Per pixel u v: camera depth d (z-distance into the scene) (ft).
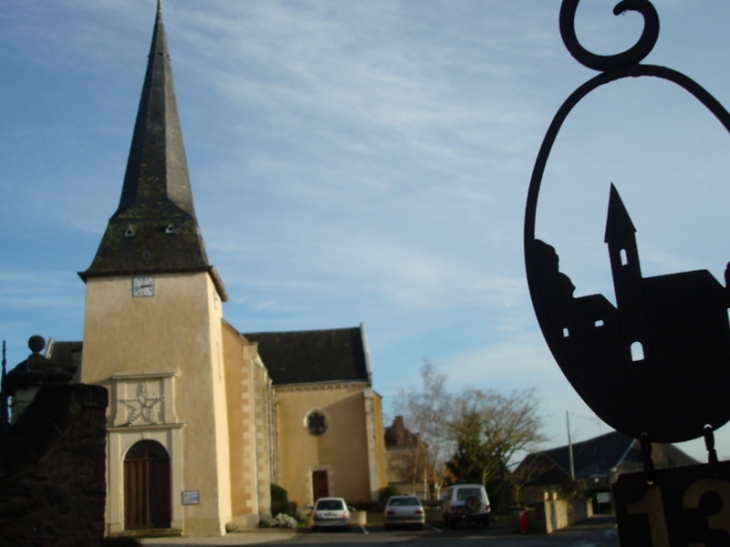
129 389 93.04
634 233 9.80
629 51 10.00
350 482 141.69
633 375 9.52
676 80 9.80
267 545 75.00
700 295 9.44
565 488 122.62
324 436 143.64
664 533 9.09
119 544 50.70
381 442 148.25
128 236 98.94
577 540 67.92
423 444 166.50
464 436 147.33
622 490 9.33
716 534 8.92
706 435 9.23
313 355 154.61
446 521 108.47
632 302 9.68
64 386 31.81
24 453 29.09
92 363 94.07
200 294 96.37
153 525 89.51
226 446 101.91
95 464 31.78
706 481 9.05
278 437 141.69
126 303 95.91
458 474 153.99
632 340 9.60
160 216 100.48
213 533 89.10
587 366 9.75
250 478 103.14
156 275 96.84
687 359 9.38
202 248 99.04
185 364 94.22
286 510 117.70
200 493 90.22
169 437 91.50
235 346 107.45
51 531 29.53
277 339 158.61
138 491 90.43
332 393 145.59
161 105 108.37
